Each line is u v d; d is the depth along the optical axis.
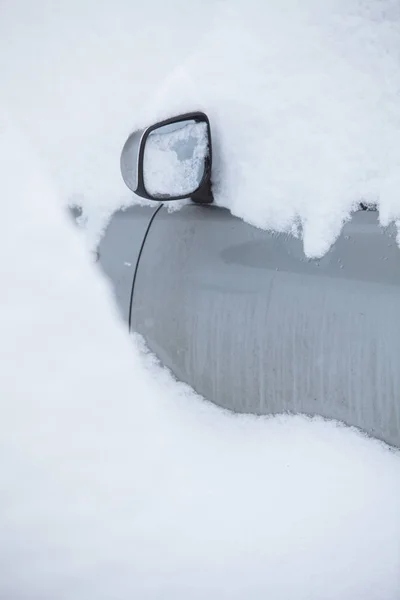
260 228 2.02
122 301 2.41
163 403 2.36
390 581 1.93
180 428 2.32
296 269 1.92
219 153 2.13
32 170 3.24
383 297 1.75
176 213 2.27
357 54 2.03
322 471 1.98
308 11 2.16
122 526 2.51
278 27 2.18
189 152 2.11
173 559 2.34
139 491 2.45
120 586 2.49
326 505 2.00
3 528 2.81
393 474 1.86
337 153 1.93
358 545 1.97
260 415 2.10
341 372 1.84
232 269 2.05
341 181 1.90
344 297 1.82
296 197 1.96
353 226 1.85
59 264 2.81
